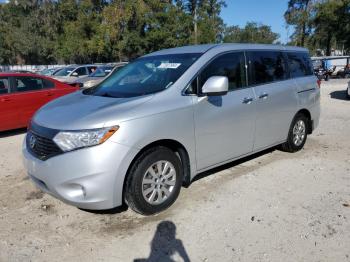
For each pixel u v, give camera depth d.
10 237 3.48
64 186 3.43
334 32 47.97
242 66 4.81
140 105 3.67
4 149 6.70
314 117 6.25
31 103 8.00
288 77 5.63
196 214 3.85
